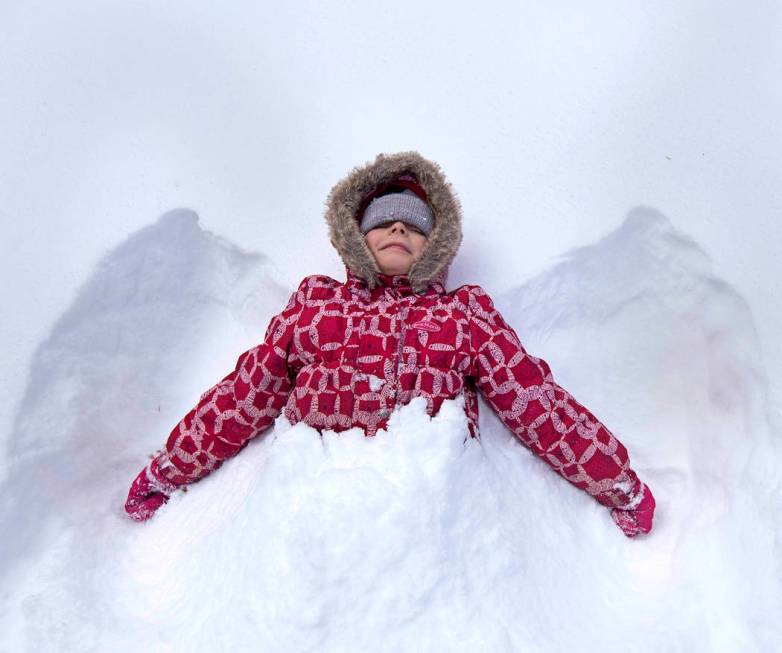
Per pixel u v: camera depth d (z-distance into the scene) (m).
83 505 1.20
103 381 1.29
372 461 0.98
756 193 1.24
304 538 0.91
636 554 1.13
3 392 1.16
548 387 1.13
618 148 1.36
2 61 1.57
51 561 1.11
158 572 1.14
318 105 1.50
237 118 1.50
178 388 1.38
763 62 1.36
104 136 1.48
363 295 1.21
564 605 1.01
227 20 1.61
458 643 0.89
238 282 1.40
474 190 1.38
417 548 0.91
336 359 1.11
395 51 1.54
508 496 1.07
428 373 1.08
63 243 1.33
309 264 1.36
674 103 1.37
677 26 1.44
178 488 1.23
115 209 1.38
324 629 0.88
